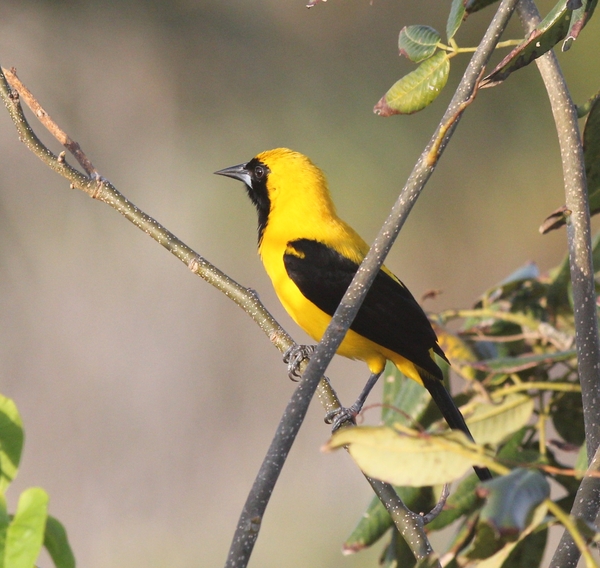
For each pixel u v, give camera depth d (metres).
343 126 13.72
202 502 14.61
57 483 14.38
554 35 3.78
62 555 2.77
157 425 15.16
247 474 14.97
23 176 14.38
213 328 15.74
